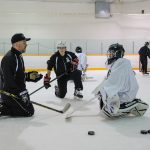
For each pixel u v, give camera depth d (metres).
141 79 8.41
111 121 3.18
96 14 13.66
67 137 2.58
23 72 3.35
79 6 13.91
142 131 2.68
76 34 14.02
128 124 3.04
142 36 14.21
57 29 13.88
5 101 3.31
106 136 2.61
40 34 13.78
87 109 3.84
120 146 2.32
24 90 3.33
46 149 2.27
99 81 7.75
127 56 12.70
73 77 4.70
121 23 14.21
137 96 5.07
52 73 10.31
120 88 3.13
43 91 5.71
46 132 2.74
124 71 3.15
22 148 2.29
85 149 2.26
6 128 2.88
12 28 13.52
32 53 13.58
